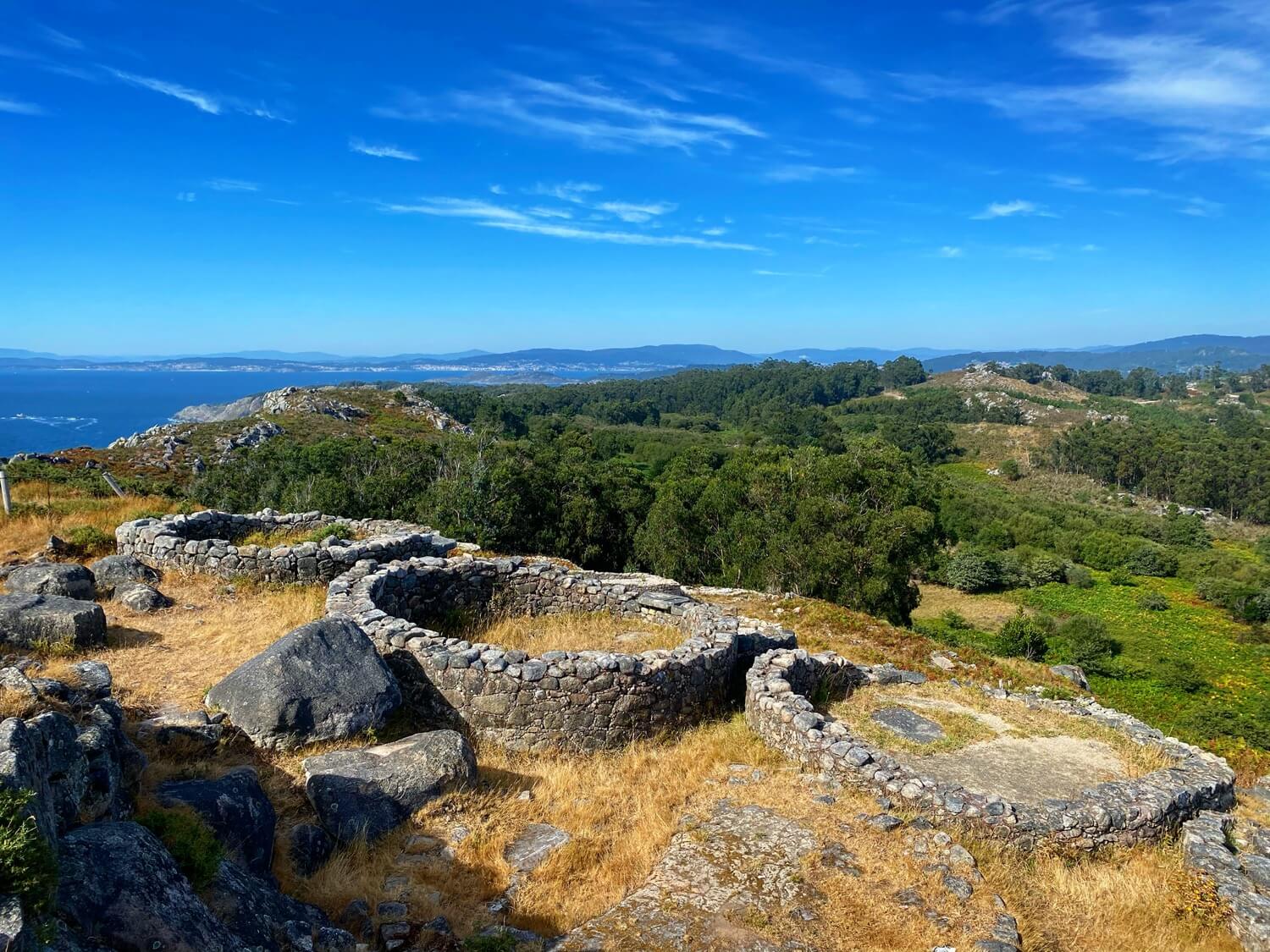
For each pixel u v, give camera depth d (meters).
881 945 6.26
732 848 7.48
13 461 37.38
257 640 10.66
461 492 35.84
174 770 6.86
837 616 16.33
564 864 7.09
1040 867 7.98
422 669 9.62
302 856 6.44
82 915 4.09
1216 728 29.94
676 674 10.20
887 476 33.97
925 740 10.41
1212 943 7.11
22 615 9.55
